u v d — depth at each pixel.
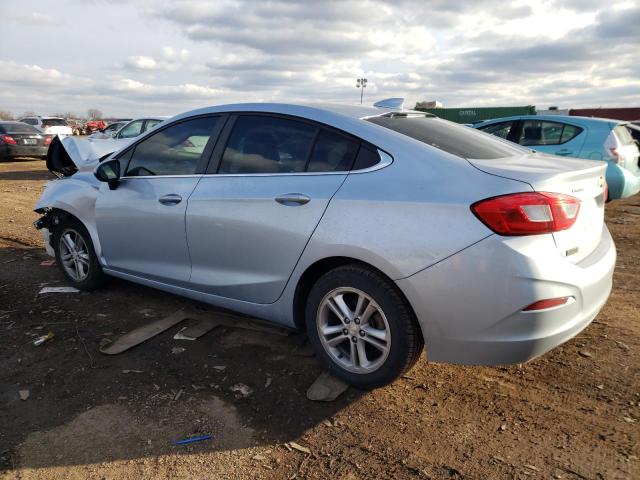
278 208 3.13
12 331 3.89
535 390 3.03
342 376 3.07
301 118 3.27
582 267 2.65
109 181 4.06
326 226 2.91
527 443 2.56
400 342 2.78
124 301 4.48
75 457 2.51
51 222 4.95
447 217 2.57
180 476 2.39
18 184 12.84
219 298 3.60
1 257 5.88
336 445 2.58
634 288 4.71
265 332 3.80
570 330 2.60
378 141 2.95
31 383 3.17
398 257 2.66
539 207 2.46
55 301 4.48
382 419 2.78
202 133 3.74
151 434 2.68
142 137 4.11
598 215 2.98
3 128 18.52
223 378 3.20
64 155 5.26
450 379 3.17
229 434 2.68
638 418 2.72
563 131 8.34
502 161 2.89
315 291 3.07
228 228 3.37
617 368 3.23
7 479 2.37
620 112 32.31
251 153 3.43
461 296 2.54
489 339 2.54
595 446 2.52
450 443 2.58
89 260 4.56
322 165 3.09
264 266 3.26
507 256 2.44
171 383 3.15
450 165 2.71
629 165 7.93
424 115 3.65
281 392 3.05
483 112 31.23
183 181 3.71
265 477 2.38
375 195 2.79
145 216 3.89
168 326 3.90
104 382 3.17
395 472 2.39
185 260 3.73
